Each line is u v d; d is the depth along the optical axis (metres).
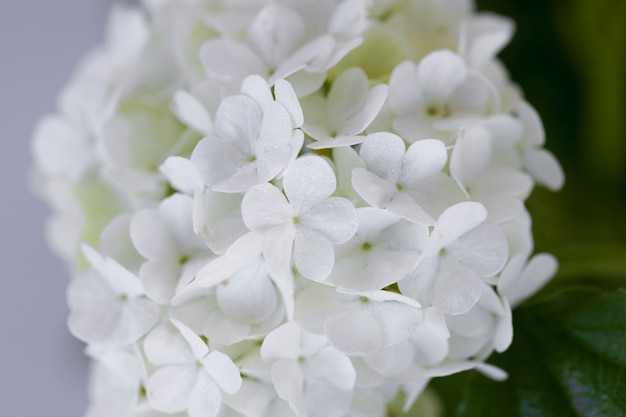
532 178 0.27
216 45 0.26
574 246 0.30
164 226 0.25
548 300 0.27
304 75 0.25
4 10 0.45
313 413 0.25
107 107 0.28
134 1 0.39
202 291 0.24
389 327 0.24
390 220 0.24
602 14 0.32
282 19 0.26
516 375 0.27
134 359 0.25
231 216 0.24
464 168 0.25
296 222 0.23
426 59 0.25
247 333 0.24
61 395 0.47
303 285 0.24
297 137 0.24
